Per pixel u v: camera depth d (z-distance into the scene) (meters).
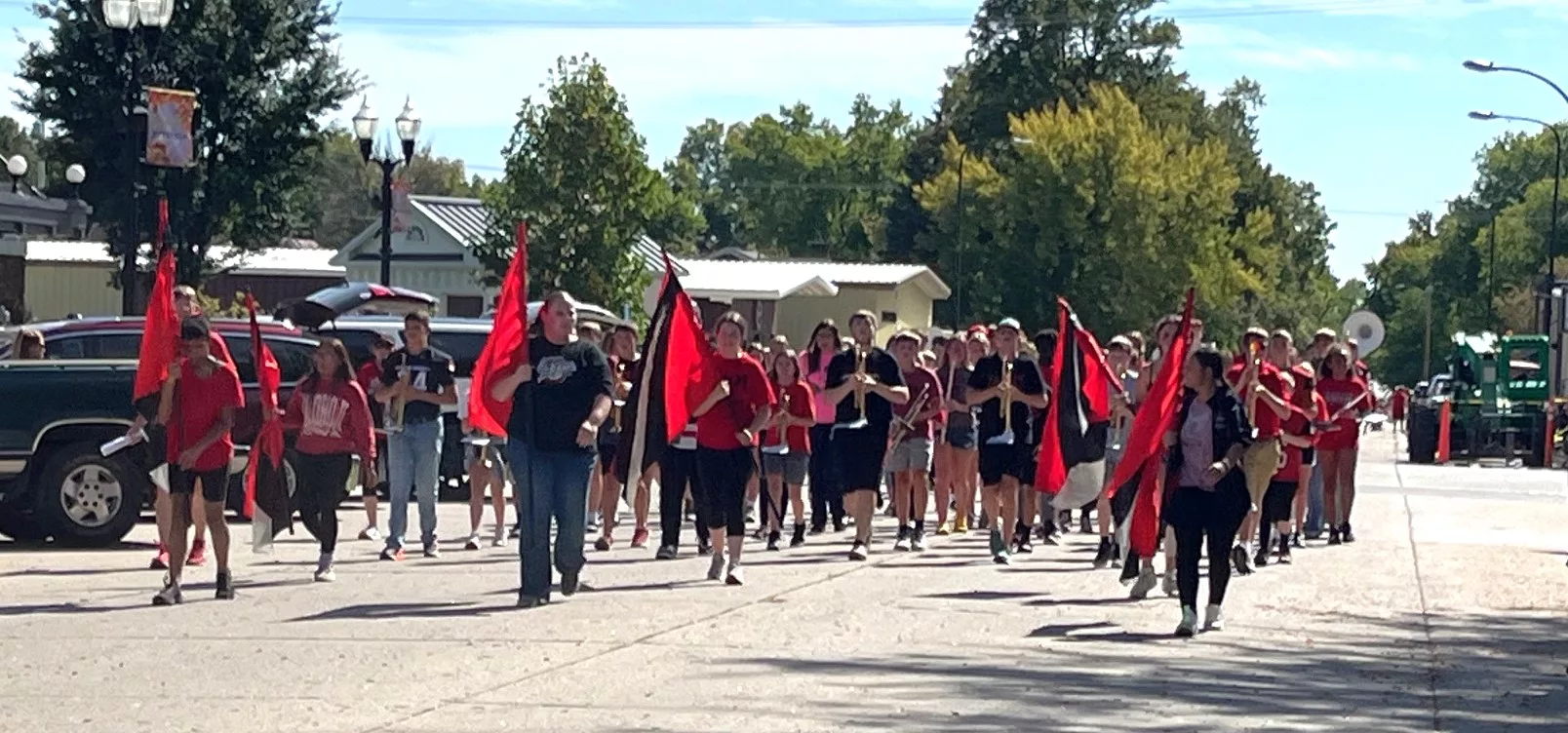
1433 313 140.25
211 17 41.84
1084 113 82.75
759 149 144.00
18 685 10.69
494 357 14.49
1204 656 12.69
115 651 11.95
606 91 41.25
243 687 10.68
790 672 11.48
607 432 19.14
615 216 41.34
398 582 15.95
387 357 18.42
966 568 17.91
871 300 69.25
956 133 98.06
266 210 43.69
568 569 15.00
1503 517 27.55
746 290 59.25
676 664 11.71
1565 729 10.41
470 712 10.00
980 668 11.83
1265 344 18.91
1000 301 83.19
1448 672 12.41
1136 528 15.41
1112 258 82.69
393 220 35.44
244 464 20.66
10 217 45.31
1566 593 17.28
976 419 21.78
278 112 42.66
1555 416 48.88
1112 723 10.05
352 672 11.24
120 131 26.97
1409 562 19.86
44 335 20.66
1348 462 22.00
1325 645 13.46
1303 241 109.75
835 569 17.58
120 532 18.88
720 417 16.16
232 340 20.94
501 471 19.28
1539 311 55.47
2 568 16.86
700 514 18.69
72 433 18.81
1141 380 18.27
